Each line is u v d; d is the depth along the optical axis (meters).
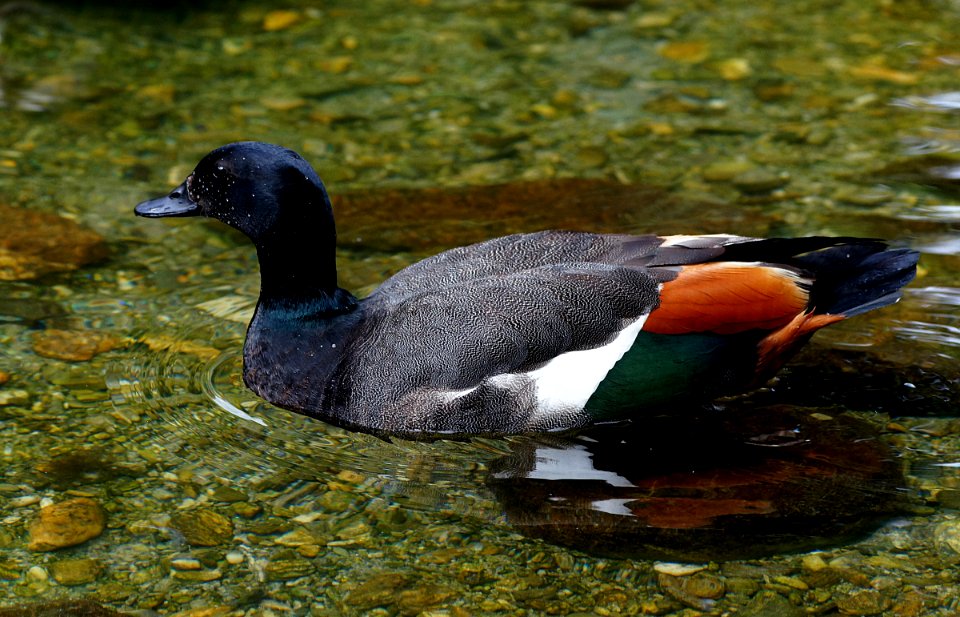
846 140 15.73
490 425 10.01
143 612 8.20
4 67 17.73
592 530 8.97
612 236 10.67
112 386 10.86
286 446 10.04
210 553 8.78
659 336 9.89
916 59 17.92
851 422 10.25
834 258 10.43
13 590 8.40
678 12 19.75
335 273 10.68
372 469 9.76
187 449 9.98
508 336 9.85
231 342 11.63
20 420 10.33
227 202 10.43
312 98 17.12
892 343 11.41
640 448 9.96
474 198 14.43
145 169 15.12
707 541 8.83
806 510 9.14
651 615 8.13
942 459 9.75
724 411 10.42
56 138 15.84
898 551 8.69
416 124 16.42
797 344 10.09
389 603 8.28
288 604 8.27
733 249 10.30
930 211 13.92
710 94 17.11
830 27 19.08
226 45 18.70
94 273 12.88
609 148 15.71
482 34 19.11
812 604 8.20
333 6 20.17
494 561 8.68
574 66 18.05
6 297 12.30
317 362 10.39
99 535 8.96
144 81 17.48
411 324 10.11
